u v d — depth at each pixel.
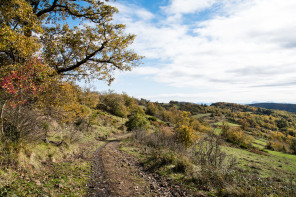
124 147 16.56
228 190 5.29
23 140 6.42
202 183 6.21
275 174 14.93
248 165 18.59
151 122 49.97
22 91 6.66
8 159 5.21
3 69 6.43
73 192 4.74
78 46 11.63
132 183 6.30
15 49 7.61
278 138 65.62
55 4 11.16
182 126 18.67
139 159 11.28
